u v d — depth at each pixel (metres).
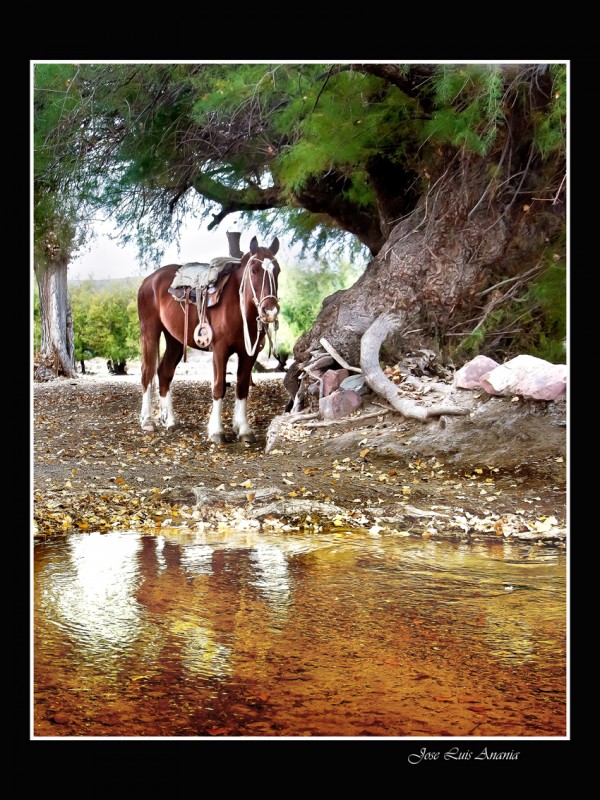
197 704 3.56
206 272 11.05
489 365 10.08
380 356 11.38
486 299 11.53
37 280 22.25
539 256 11.32
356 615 4.64
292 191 14.29
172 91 12.54
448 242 11.58
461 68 9.12
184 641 4.24
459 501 7.61
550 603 4.85
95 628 4.40
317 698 3.62
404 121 11.55
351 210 14.95
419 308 11.62
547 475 8.23
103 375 25.16
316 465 9.21
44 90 11.84
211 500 7.70
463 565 5.70
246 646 4.18
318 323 12.05
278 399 15.35
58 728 3.35
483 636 4.32
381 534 6.66
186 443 10.98
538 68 9.53
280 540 6.45
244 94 11.20
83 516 7.13
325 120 11.12
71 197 13.56
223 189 14.89
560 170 11.02
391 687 3.72
